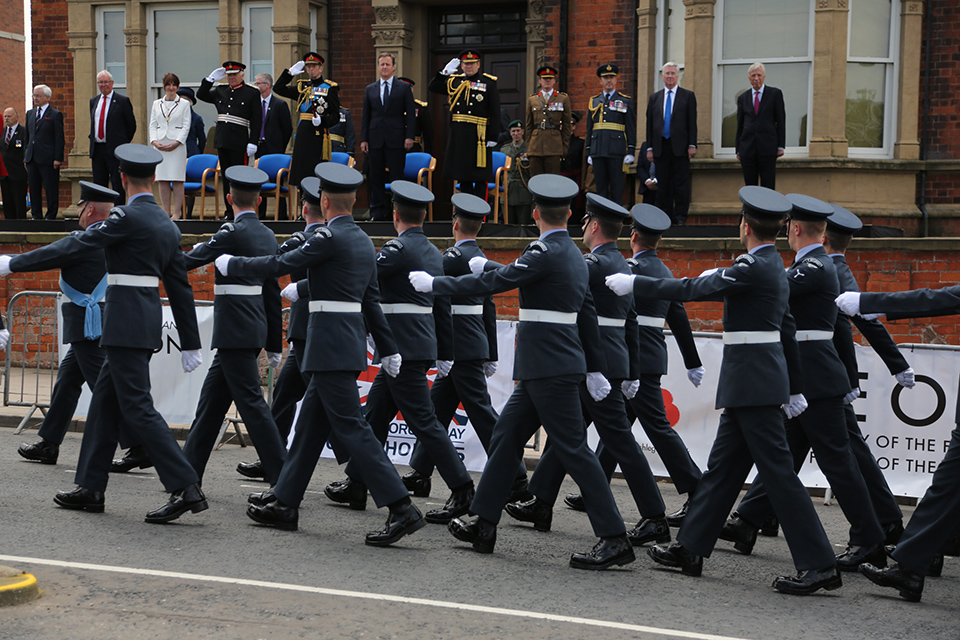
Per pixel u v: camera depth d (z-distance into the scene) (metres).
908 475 19.39
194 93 38.00
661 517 15.80
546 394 14.10
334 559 14.05
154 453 15.58
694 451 20.39
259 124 31.00
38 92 33.66
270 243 17.92
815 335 14.62
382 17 36.91
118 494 17.45
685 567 14.05
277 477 17.44
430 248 16.94
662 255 27.00
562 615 12.04
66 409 19.58
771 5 31.19
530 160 30.53
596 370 14.37
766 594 13.38
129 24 37.94
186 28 37.97
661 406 17.02
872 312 13.67
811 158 30.80
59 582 12.40
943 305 13.19
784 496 13.41
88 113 38.56
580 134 33.75
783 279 13.67
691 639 11.41
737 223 31.44
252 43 37.62
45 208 39.12
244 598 12.10
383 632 11.17
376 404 17.69
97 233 15.42
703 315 27.03
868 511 14.70
